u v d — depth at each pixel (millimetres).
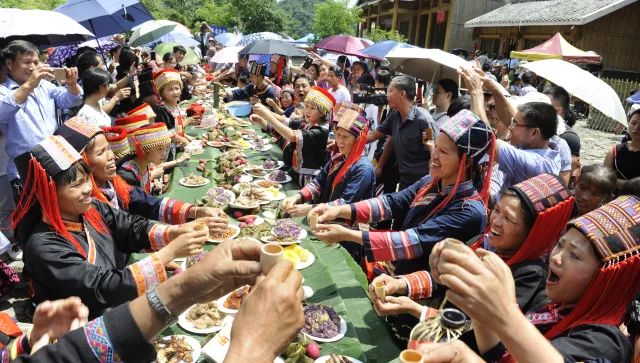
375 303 2158
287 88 7379
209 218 2684
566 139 4418
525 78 11000
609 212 1453
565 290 1482
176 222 2799
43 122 4180
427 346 1130
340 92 6945
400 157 4715
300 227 3271
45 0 17469
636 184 2574
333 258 2908
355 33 30750
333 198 3527
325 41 9656
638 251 1390
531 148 3234
